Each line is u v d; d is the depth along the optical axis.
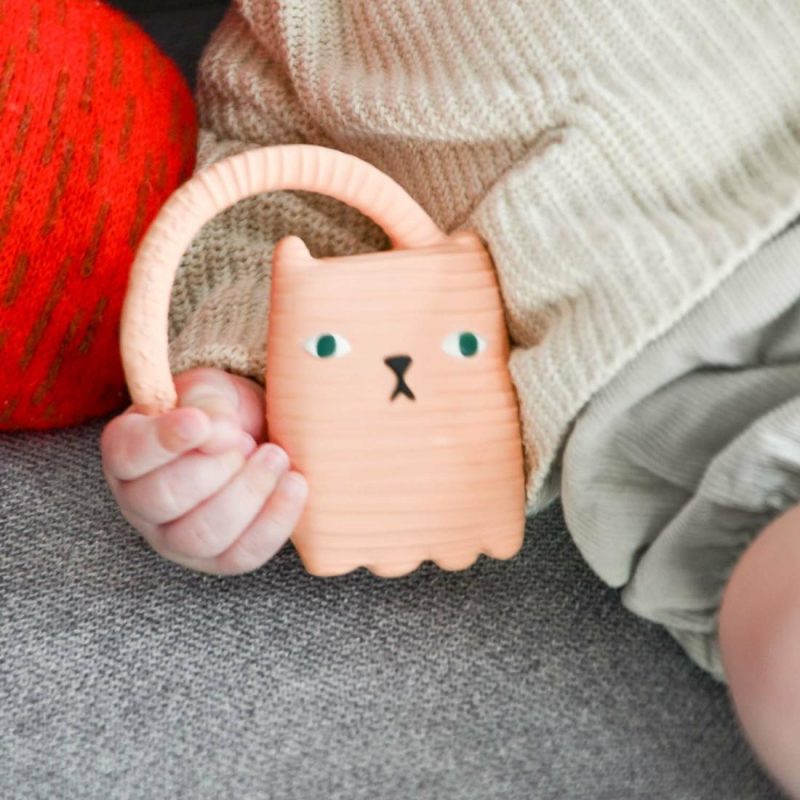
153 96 0.65
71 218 0.57
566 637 0.59
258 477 0.50
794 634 0.43
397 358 0.52
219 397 0.53
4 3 0.58
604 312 0.51
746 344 0.52
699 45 0.55
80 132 0.58
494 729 0.56
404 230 0.55
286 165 0.52
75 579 0.61
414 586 0.61
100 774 0.54
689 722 0.57
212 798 0.54
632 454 0.54
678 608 0.56
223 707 0.56
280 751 0.55
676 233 0.51
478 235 0.56
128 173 0.60
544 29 0.56
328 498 0.52
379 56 0.63
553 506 0.65
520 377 0.54
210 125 0.73
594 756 0.56
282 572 0.61
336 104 0.63
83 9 0.64
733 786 0.55
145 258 0.50
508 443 0.54
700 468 0.53
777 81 0.55
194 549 0.51
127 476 0.50
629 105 0.54
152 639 0.59
